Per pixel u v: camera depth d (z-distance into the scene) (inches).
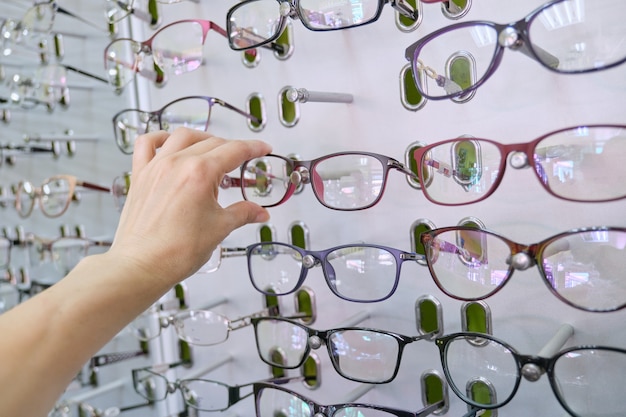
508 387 15.2
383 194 17.5
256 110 20.1
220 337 20.3
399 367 17.5
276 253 18.9
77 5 24.5
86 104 25.2
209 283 22.2
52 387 12.8
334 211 18.7
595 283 13.9
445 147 15.3
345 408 17.4
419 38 16.5
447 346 16.0
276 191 18.1
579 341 15.0
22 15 27.4
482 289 15.2
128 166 24.1
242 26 17.8
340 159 17.0
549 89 14.8
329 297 19.3
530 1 14.9
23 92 25.8
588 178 13.6
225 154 15.2
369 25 17.4
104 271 13.6
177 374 23.6
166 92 22.2
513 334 16.0
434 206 16.9
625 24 13.1
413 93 16.8
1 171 30.1
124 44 21.4
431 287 17.2
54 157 27.0
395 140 17.2
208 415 22.9
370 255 17.3
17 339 12.4
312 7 16.4
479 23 14.7
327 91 18.3
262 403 19.1
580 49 13.5
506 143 15.4
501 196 15.8
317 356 19.9
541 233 15.3
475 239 15.1
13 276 30.0
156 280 14.1
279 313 20.4
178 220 14.3
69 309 13.0
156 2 21.2
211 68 20.9
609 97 14.1
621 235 13.6
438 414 17.4
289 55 19.0
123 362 25.3
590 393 14.3
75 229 26.6
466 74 15.4
